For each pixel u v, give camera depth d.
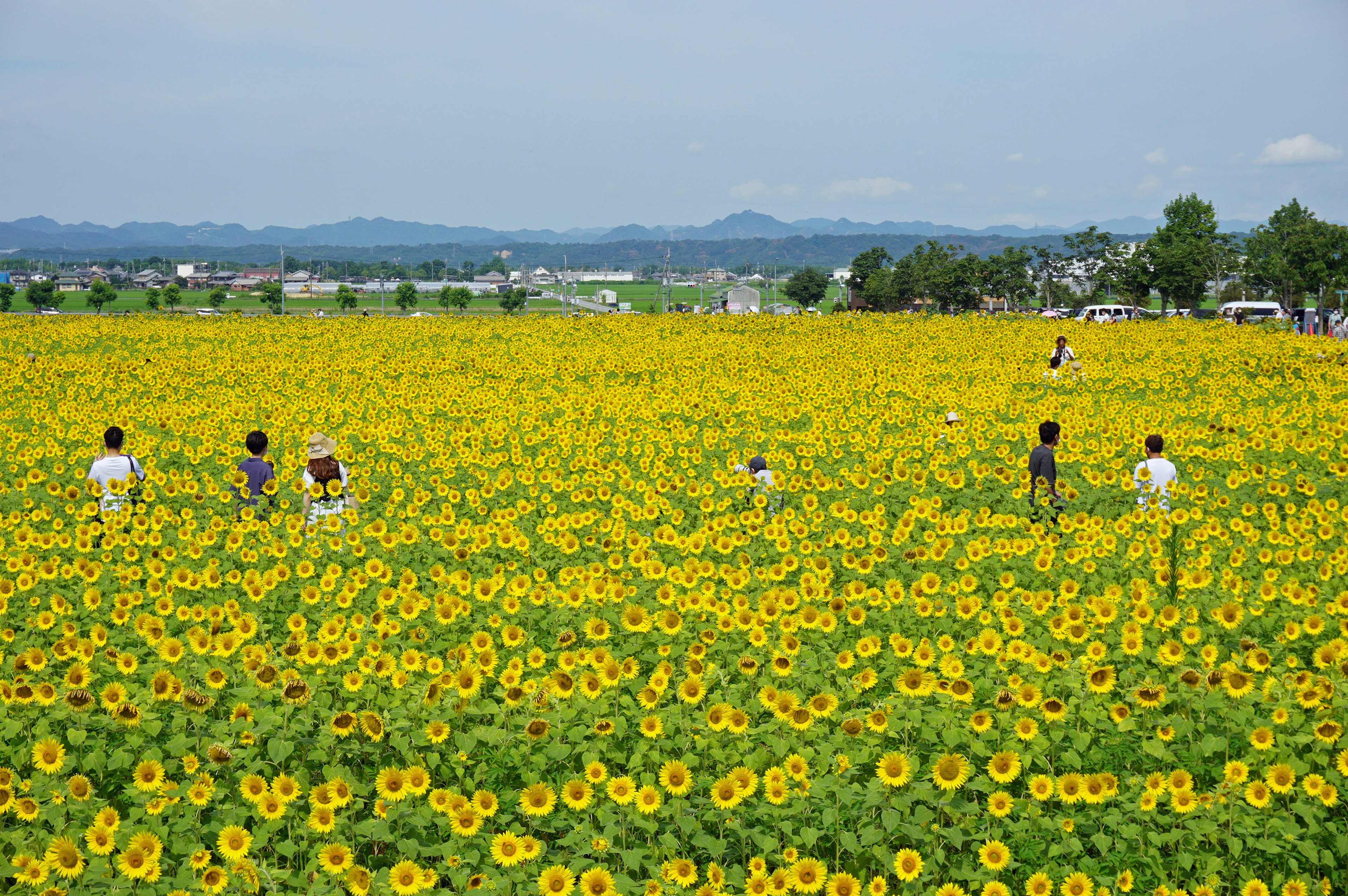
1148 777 6.00
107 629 8.64
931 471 14.80
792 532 11.72
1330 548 10.98
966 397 22.45
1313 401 23.38
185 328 44.75
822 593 8.99
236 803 6.20
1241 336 37.69
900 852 5.61
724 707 6.69
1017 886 5.91
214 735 6.54
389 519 12.33
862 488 14.02
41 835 5.64
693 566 9.52
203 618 8.52
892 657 8.03
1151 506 11.66
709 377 28.34
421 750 6.65
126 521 11.05
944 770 6.00
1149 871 5.94
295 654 7.44
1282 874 5.71
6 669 7.36
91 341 39.16
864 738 6.62
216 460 16.38
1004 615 8.12
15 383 25.14
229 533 11.40
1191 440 17.17
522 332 43.56
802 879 5.52
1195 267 85.56
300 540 10.64
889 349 34.53
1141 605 8.16
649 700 6.92
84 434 18.09
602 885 5.44
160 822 5.85
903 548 11.12
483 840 5.93
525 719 6.79
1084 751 6.46
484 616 8.90
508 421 20.84
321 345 38.53
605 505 13.92
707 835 5.88
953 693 6.77
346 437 18.52
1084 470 14.52
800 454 16.58
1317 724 6.48
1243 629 8.57
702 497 13.27
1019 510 12.86
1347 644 7.36
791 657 7.68
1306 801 6.05
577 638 8.52
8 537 11.73
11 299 191.25
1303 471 15.21
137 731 6.56
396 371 30.02
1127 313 77.38
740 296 197.25
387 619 8.03
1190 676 6.78
